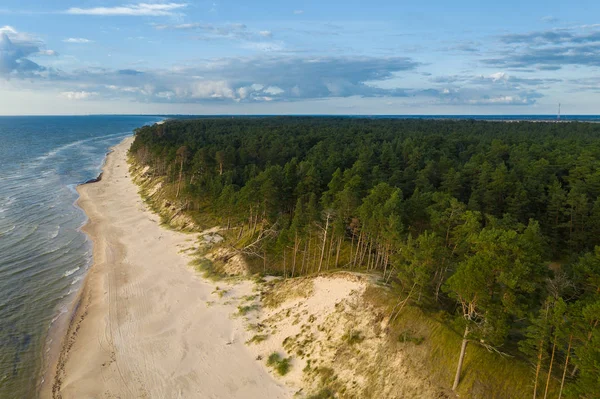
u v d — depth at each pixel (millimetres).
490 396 30000
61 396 35250
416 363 34062
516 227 48531
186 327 45688
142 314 48469
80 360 40031
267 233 62188
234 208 66500
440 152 103875
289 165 81625
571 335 26234
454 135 143625
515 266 29219
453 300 42250
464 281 29734
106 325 46031
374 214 46688
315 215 54969
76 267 62000
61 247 69938
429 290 42375
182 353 41188
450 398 30578
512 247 30391
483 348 33031
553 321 25609
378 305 41094
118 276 58562
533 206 65750
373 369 35156
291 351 40406
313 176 71500
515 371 30969
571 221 56688
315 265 56219
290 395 35500
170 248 68688
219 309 49000
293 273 55031
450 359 33406
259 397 35406
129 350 41625
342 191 58000
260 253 60688
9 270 60250
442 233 47688
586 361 23328
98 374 38031
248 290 52875
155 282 56531
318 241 61906
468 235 41312
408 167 85438
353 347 37969
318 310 44000
